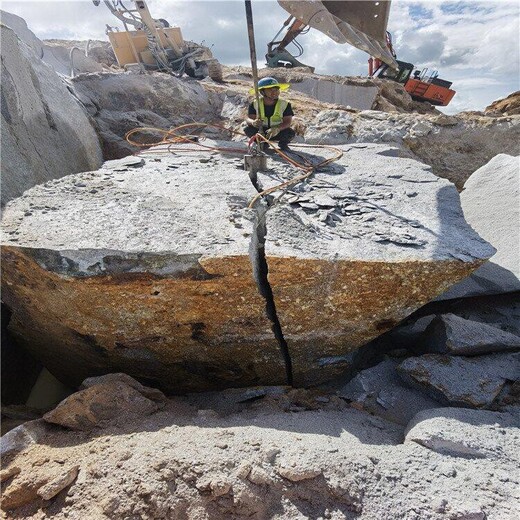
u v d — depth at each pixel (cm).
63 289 230
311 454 186
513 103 1196
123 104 753
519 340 283
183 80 898
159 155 428
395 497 175
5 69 396
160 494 170
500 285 350
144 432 206
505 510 170
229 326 249
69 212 270
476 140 698
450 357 270
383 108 1116
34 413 276
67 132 520
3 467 193
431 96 1373
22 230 242
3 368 294
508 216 411
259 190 327
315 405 260
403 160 423
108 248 221
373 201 322
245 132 448
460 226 286
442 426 211
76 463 186
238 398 265
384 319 260
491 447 201
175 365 271
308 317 251
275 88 419
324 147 473
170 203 288
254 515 168
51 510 172
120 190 312
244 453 186
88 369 293
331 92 1093
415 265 239
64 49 880
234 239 239
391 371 280
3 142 352
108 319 241
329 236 264
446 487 180
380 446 204
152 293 230
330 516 169
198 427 210
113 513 165
